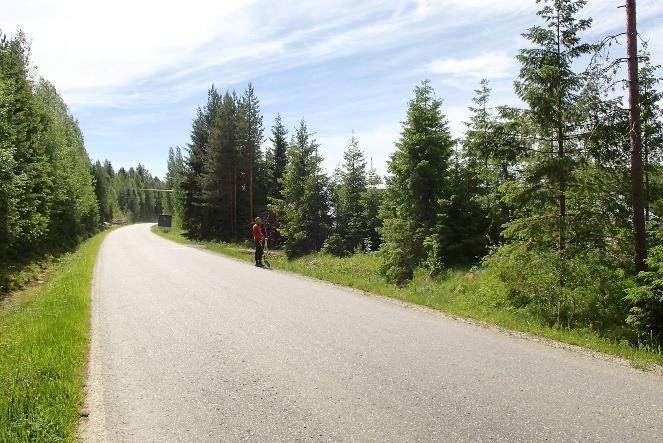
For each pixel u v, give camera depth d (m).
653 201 11.92
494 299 12.36
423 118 19.47
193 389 5.40
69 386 5.30
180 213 63.16
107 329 8.45
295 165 34.34
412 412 4.65
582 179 12.06
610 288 10.91
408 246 19.36
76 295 11.59
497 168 15.22
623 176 11.73
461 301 13.32
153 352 6.92
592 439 4.05
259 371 5.97
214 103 51.47
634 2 10.40
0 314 12.16
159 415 4.70
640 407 4.75
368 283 13.64
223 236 44.78
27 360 6.20
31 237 24.14
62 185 35.94
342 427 4.33
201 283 14.09
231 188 45.16
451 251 18.14
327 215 32.97
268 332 7.98
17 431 4.16
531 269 11.88
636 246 10.66
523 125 12.59
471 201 18.58
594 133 11.66
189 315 9.45
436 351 6.79
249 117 45.34
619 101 11.63
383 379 5.61
